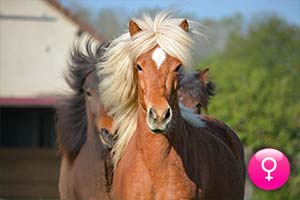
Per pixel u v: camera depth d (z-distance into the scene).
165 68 7.94
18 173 29.97
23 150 30.06
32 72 38.19
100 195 10.38
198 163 8.52
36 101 34.97
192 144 8.61
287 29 36.88
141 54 8.09
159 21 8.28
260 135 22.91
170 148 8.17
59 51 38.09
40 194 29.89
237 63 26.16
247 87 23.86
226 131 10.97
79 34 37.22
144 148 8.23
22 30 38.16
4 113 39.97
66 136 11.41
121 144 9.12
